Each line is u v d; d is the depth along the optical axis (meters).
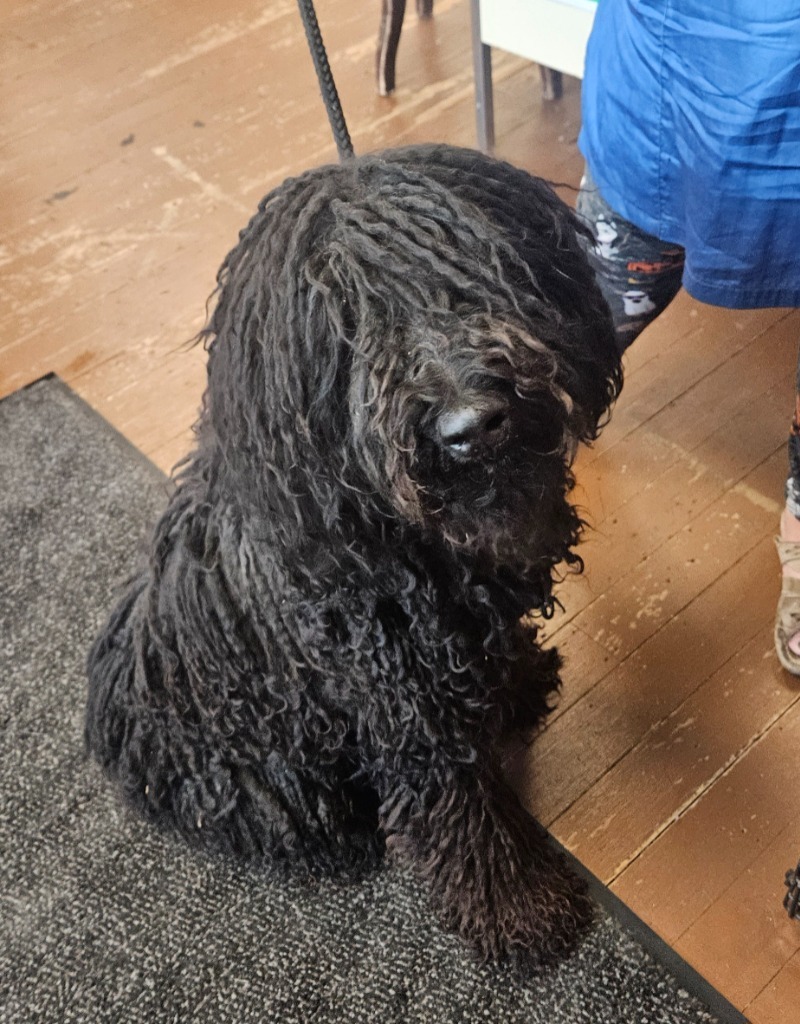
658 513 1.84
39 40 3.40
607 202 1.50
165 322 2.39
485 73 2.40
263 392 0.99
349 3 3.28
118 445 2.12
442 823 1.31
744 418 1.96
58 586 1.90
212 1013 1.37
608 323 1.14
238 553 1.21
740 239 1.31
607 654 1.67
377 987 1.36
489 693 1.25
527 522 1.10
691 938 1.36
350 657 1.18
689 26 1.20
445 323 0.95
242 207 2.66
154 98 3.07
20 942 1.47
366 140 2.76
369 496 1.02
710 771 1.52
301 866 1.46
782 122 1.18
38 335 2.40
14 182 2.86
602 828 1.48
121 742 1.48
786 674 1.61
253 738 1.34
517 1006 1.32
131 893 1.50
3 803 1.62
